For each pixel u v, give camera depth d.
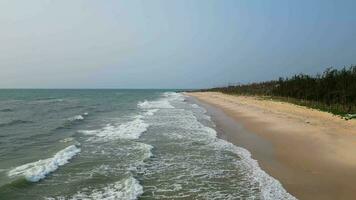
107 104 54.97
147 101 61.16
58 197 9.95
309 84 39.09
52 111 40.22
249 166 12.75
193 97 78.94
